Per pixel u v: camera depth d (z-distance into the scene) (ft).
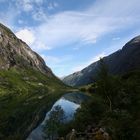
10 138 163.12
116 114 113.19
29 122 226.79
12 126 209.36
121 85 169.68
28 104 384.47
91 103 152.76
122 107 139.03
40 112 287.07
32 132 181.27
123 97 153.79
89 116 136.77
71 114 233.96
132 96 147.84
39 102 422.41
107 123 100.07
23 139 161.17
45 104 381.60
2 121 233.14
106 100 155.33
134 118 99.25
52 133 142.00
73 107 324.19
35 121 229.86
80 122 130.72
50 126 145.48
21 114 274.57
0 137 163.73
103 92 156.56
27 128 199.31
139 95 144.36
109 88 155.43
